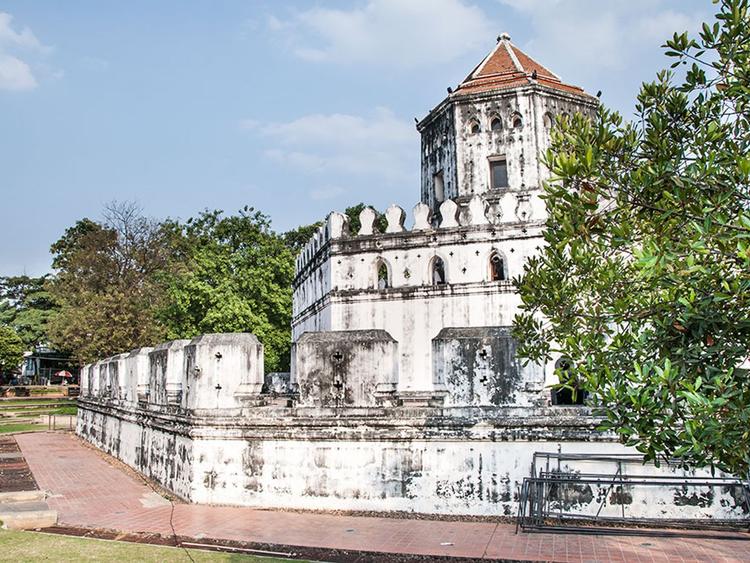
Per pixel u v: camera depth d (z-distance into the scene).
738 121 7.30
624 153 7.41
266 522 12.73
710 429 5.77
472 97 31.20
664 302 6.82
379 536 11.57
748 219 5.57
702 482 11.91
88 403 30.06
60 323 53.62
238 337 15.35
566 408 12.96
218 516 13.27
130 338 46.00
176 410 16.41
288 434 14.16
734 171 6.45
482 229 26.53
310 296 33.56
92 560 9.73
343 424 13.86
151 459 18.33
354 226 59.12
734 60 6.71
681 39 7.11
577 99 31.62
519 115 30.62
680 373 6.42
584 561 9.80
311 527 12.30
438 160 32.69
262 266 43.78
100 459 23.27
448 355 13.64
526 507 12.59
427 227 27.75
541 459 12.83
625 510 12.35
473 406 13.39
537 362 10.55
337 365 14.27
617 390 6.55
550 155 7.52
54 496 15.71
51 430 35.75
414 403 14.17
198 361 15.05
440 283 27.62
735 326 6.23
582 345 7.63
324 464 13.91
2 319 73.75
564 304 8.48
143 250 59.81
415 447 13.48
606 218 7.39
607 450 12.52
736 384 6.14
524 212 27.94
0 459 23.20
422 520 12.90
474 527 12.20
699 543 10.74
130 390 21.91
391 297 27.55
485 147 30.88
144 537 11.58
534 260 9.20
